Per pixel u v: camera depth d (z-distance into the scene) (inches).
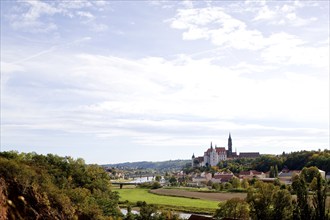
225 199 6491.1
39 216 2741.1
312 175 6820.9
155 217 3954.2
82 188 3698.3
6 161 2974.9
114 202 4042.8
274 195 3688.5
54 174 3673.7
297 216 3105.3
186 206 5674.2
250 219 3789.4
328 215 3006.9
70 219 2974.9
